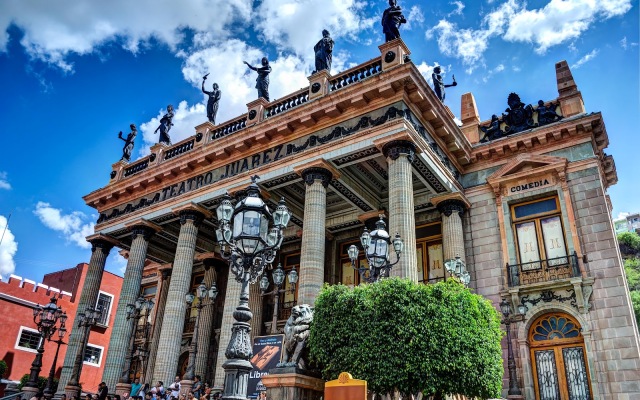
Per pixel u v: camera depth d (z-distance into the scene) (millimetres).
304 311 14961
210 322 30891
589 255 20625
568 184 22156
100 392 23266
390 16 23062
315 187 21969
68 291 44250
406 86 20875
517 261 22359
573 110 23406
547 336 20672
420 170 22438
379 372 12219
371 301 13219
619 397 18156
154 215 28484
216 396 20312
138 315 25844
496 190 23859
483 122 26406
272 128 24250
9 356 36594
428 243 25688
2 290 37250
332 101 22328
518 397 18297
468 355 12477
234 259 11344
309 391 13289
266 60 27641
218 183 25875
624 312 19062
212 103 29531
